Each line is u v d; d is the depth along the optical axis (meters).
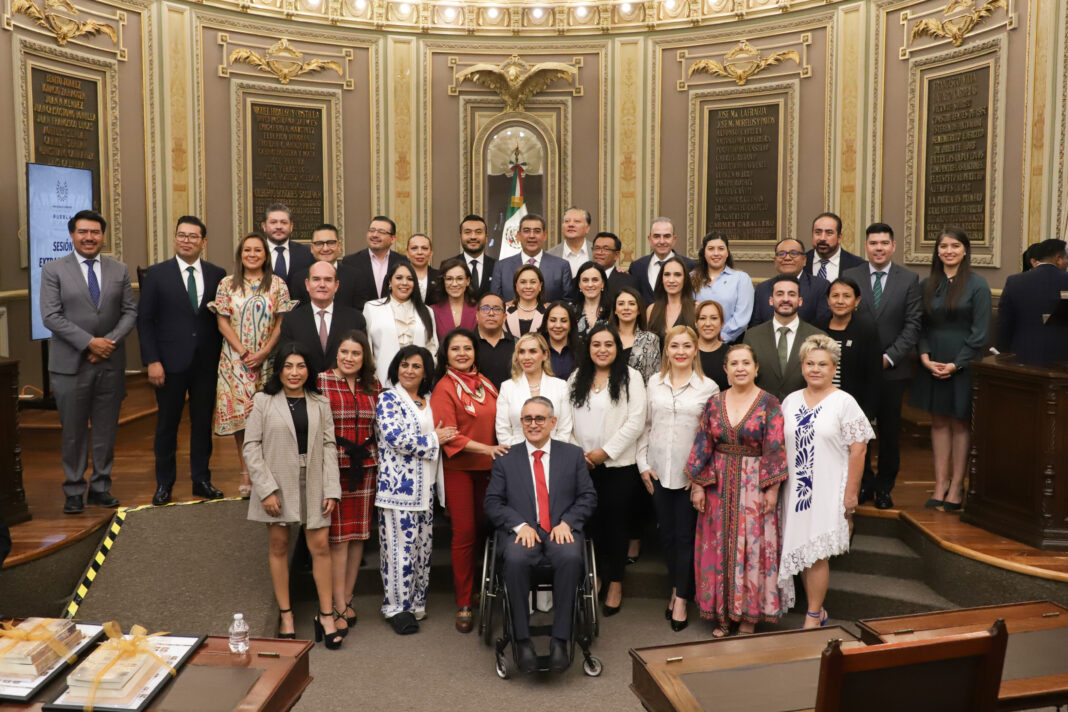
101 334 5.21
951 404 5.18
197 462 5.60
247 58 9.27
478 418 4.86
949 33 7.69
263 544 5.16
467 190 10.18
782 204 9.28
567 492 4.54
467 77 10.04
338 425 4.66
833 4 8.75
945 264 5.20
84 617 4.48
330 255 5.77
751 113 9.41
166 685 2.79
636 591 5.30
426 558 4.91
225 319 5.36
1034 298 5.08
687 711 2.59
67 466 5.18
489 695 4.10
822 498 4.43
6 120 7.33
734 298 5.71
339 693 4.11
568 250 6.64
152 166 8.71
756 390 4.60
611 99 9.99
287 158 9.59
